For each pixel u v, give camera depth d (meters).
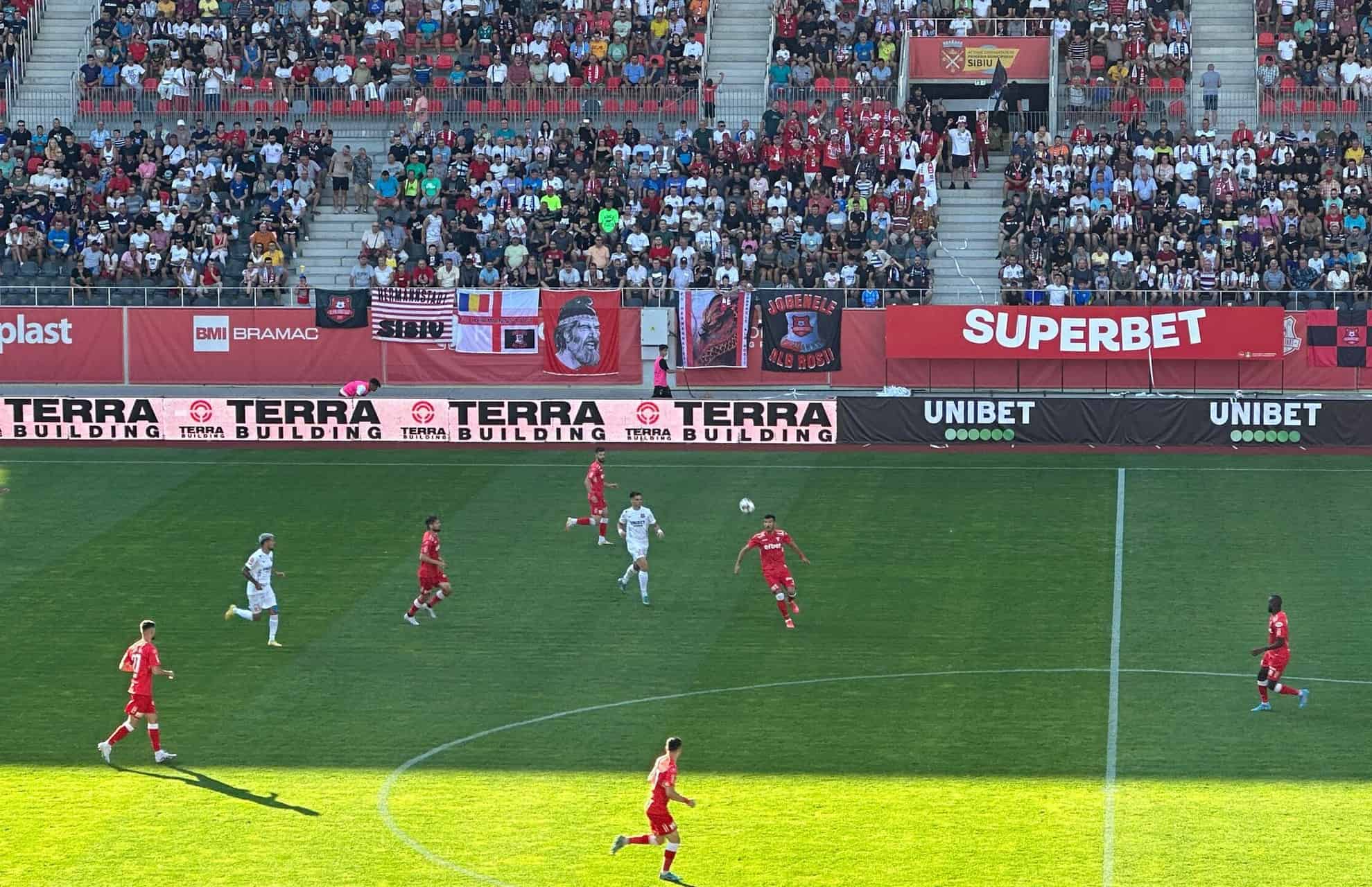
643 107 76.69
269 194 72.56
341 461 57.53
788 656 38.47
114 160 73.62
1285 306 65.38
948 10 78.81
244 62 78.62
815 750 32.97
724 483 54.03
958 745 33.12
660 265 68.88
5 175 73.75
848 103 73.56
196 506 51.72
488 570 45.22
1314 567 44.62
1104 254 67.38
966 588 43.19
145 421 60.38
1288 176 70.25
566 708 35.41
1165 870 27.53
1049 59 76.88
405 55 79.31
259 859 28.38
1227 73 76.81
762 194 70.56
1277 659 34.44
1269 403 57.72
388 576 44.69
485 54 78.38
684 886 27.27
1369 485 52.66
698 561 45.78
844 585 43.59
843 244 69.12
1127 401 58.09
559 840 29.08
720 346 66.25
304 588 43.75
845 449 58.81
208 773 32.16
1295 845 28.44
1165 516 49.53
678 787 31.30
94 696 36.38
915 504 51.22
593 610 41.91
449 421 59.84
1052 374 65.25
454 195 71.94
